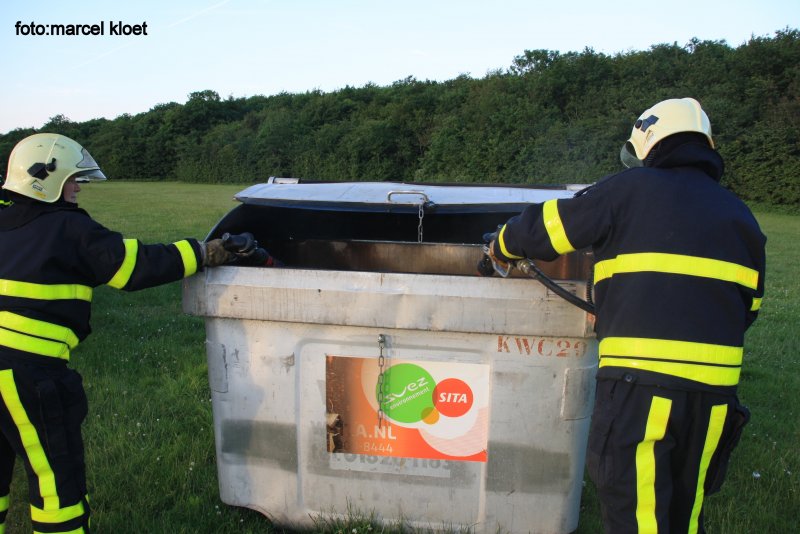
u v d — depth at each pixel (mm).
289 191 3090
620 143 32219
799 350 5645
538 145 34250
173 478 3146
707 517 2908
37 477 2229
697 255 1863
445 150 39094
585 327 2236
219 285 2439
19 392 2137
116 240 2268
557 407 2375
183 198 31344
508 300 2252
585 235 1998
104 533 2697
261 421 2590
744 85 31828
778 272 10734
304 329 2465
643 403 1869
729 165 29812
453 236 3713
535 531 2496
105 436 3562
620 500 1915
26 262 2170
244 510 2867
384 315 2332
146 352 5125
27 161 2240
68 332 2275
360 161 46062
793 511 3000
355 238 3729
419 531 2572
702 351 1840
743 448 3625
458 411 2436
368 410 2496
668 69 35500
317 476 2605
